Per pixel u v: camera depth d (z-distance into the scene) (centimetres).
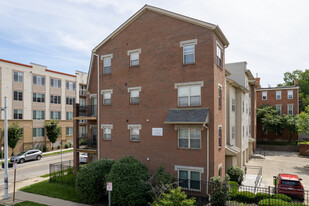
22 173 2373
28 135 3797
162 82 1694
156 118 1702
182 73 1622
